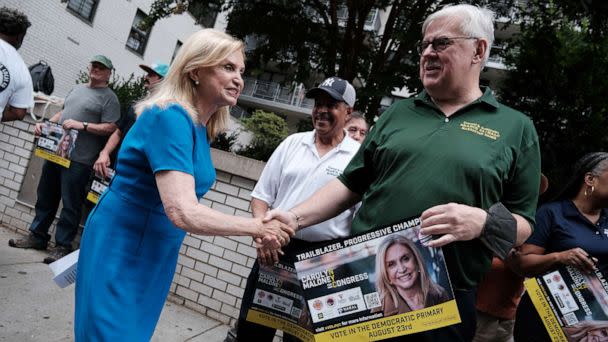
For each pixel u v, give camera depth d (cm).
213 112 175
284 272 213
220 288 354
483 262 146
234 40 169
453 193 140
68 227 386
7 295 295
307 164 237
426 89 159
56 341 253
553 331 193
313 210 176
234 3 877
